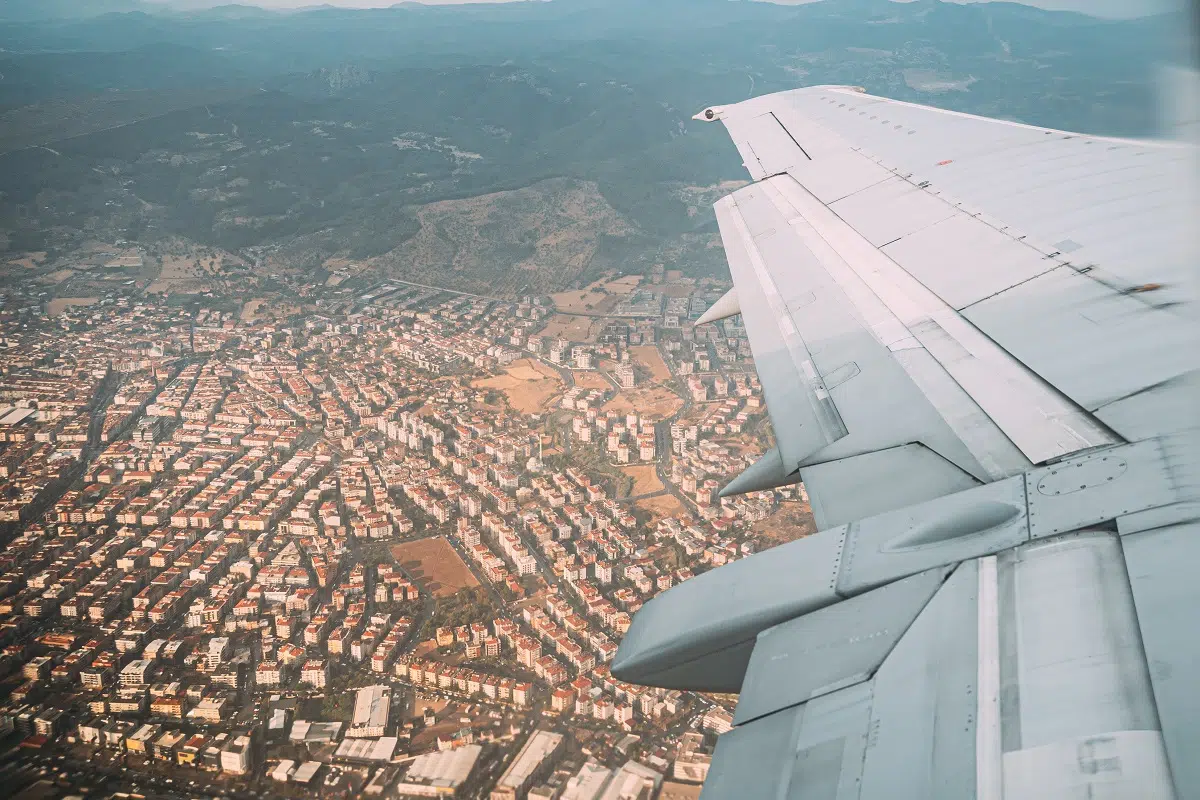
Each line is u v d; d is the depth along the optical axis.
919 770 2.58
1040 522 3.46
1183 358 4.84
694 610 3.77
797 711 3.00
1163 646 2.71
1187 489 3.38
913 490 4.32
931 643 3.03
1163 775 2.32
